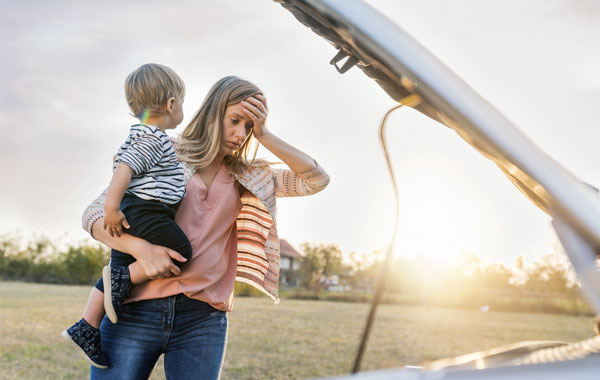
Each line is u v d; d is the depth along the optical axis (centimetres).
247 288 2958
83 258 4075
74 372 648
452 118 97
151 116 225
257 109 223
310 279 3966
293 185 246
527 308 2286
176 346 213
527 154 92
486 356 100
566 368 73
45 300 1981
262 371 685
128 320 209
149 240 207
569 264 90
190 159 222
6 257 4003
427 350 936
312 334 1128
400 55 97
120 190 203
